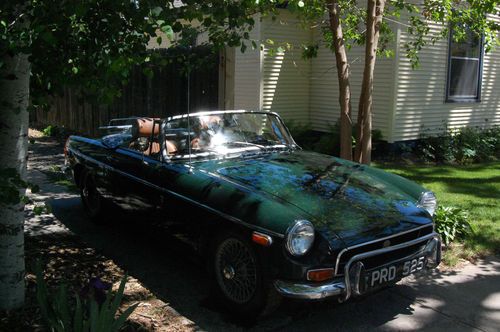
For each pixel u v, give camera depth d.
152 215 4.83
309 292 3.45
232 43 3.94
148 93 11.63
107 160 5.55
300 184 4.22
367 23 6.09
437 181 8.57
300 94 11.74
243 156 5.00
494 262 5.21
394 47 10.10
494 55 12.30
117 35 3.18
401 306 4.20
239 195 3.94
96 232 5.82
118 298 3.07
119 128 6.20
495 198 7.47
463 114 11.85
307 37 11.48
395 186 4.62
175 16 3.40
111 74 3.21
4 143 3.38
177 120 4.93
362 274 3.56
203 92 10.59
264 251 3.59
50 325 3.09
